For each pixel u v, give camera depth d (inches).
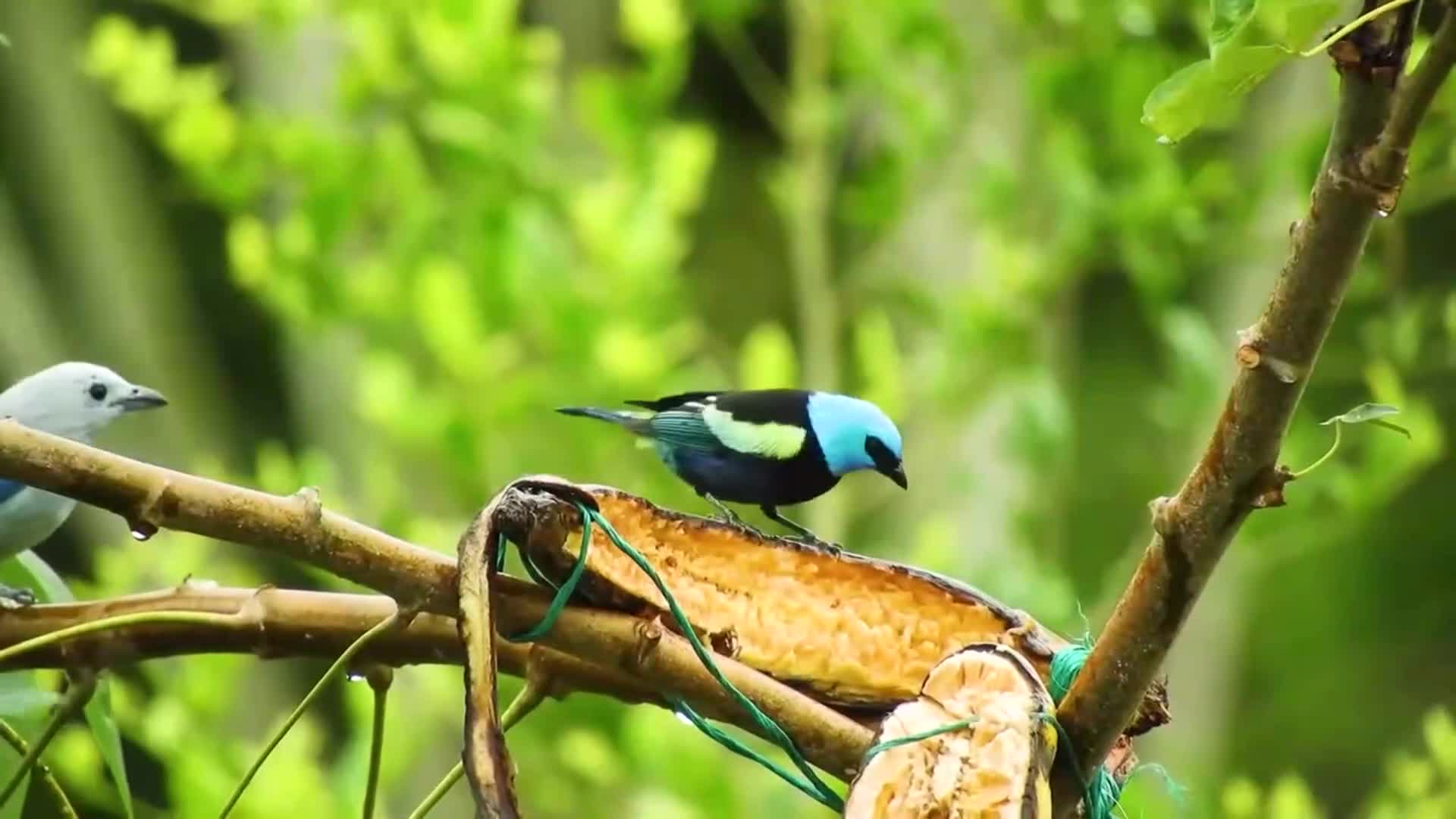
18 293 676.1
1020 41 538.9
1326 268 123.5
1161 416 489.7
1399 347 478.9
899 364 531.2
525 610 149.9
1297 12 114.4
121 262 706.2
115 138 720.3
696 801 414.3
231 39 623.8
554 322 434.0
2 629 154.0
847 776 152.5
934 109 503.8
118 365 698.8
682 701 153.9
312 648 154.8
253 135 465.7
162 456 689.0
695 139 457.4
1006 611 159.6
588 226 441.7
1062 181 492.4
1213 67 117.6
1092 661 143.6
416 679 432.5
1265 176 497.4
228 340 721.0
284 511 141.9
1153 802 378.3
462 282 429.7
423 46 455.5
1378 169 119.9
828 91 585.9
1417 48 216.1
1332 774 740.0
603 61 653.3
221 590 156.6
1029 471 500.1
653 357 435.8
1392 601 759.1
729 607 158.1
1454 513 748.6
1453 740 460.1
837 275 654.5
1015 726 141.9
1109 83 495.8
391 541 143.8
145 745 400.8
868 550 518.9
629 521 157.4
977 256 525.3
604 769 434.9
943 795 140.3
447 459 441.1
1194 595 138.3
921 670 158.9
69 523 617.0
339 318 462.0
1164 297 492.1
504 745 132.3
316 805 397.4
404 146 458.9
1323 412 662.5
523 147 457.7
